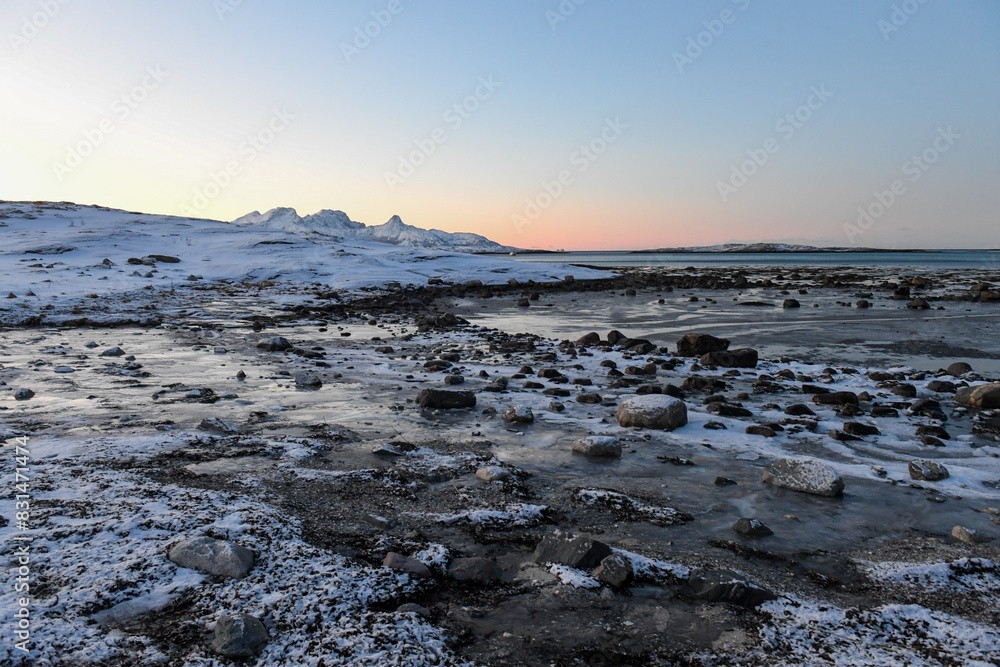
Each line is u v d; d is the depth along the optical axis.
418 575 3.79
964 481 5.83
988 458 6.56
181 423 7.23
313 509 4.80
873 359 13.84
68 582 3.39
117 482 4.96
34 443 6.16
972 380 10.88
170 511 4.38
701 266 90.31
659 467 6.15
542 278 43.81
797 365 12.75
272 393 9.27
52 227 49.16
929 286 38.72
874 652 3.13
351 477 5.51
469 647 3.12
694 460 6.39
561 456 6.46
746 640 3.22
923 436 7.14
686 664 3.02
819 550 4.36
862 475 5.98
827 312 24.06
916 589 3.84
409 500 5.08
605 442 6.48
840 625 3.38
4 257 34.09
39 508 4.35
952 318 21.48
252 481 5.32
